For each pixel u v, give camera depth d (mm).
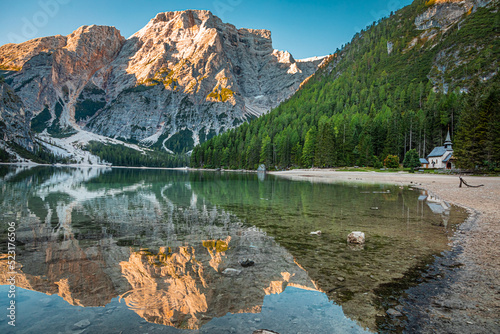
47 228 11375
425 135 89562
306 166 102500
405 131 91312
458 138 59688
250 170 128125
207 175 78688
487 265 7086
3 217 13695
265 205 19000
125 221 13078
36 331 3873
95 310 4641
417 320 4469
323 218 14117
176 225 12281
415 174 65500
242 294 5383
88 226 11867
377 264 7195
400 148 90812
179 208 17438
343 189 32125
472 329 4188
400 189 31703
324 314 4613
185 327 4148
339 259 7621
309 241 9594
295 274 6496
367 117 106875
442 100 100250
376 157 86188
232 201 21172
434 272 6629
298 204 19422
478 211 15695
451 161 69875
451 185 34812
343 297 5305
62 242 9227
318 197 23828
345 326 4242
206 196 24672
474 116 56938
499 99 52844
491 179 43781
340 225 12398
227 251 8359
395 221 13211
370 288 5723
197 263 7223
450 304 5012
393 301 5141
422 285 5883
